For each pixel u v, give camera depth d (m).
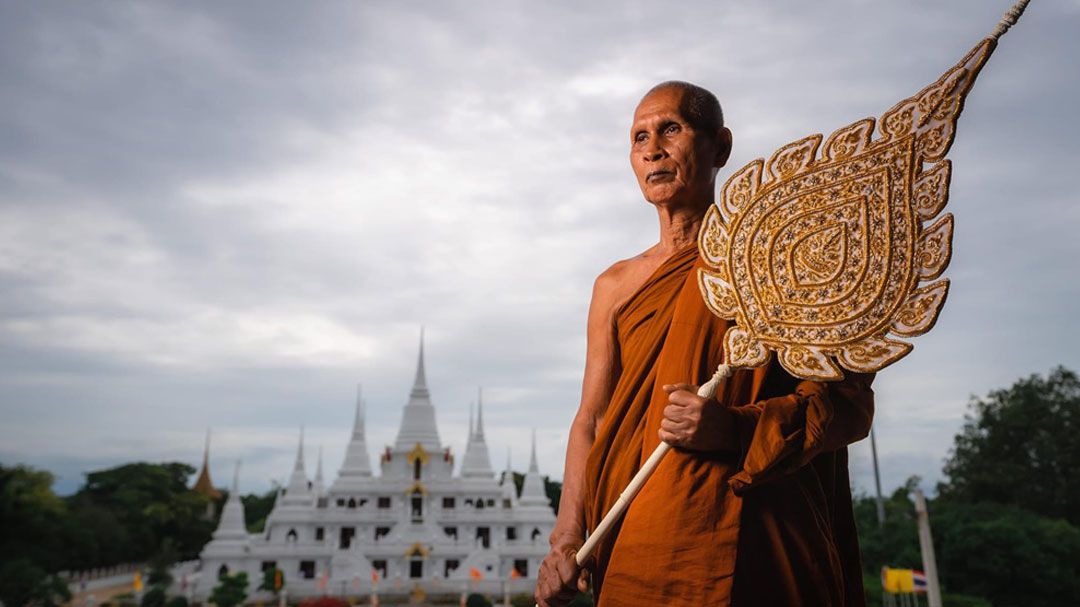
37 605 74.12
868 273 3.60
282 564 85.81
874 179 3.68
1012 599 63.44
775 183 4.00
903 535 70.56
